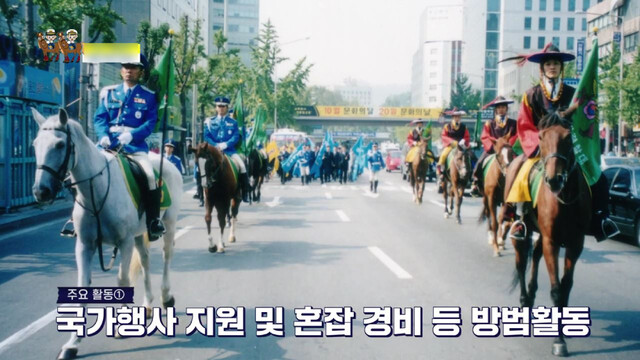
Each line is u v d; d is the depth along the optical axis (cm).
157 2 5228
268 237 1223
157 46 2616
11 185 1535
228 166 1062
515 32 10531
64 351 512
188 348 543
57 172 495
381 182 3497
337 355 527
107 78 3269
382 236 1241
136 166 612
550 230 569
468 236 1250
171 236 679
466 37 12912
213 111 4478
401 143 14100
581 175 579
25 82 1542
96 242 540
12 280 820
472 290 760
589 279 853
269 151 3159
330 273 861
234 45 12975
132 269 627
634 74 3331
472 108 8625
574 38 10500
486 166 1061
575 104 570
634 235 1145
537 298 729
